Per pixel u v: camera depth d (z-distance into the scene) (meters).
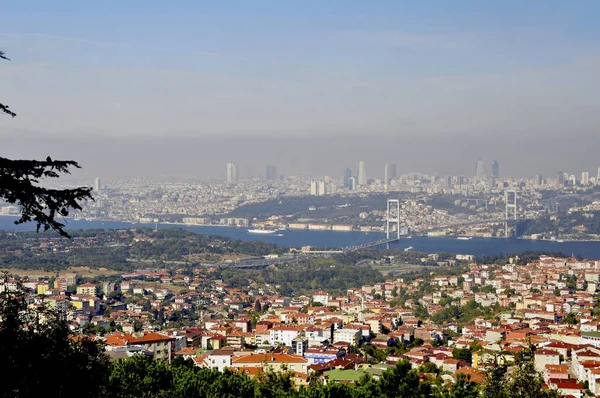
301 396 137.25
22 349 54.12
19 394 53.44
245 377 154.50
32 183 46.75
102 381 60.72
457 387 145.75
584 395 175.50
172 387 142.38
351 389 146.88
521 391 83.56
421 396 148.25
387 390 151.12
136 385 135.00
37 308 60.47
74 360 57.50
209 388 139.38
